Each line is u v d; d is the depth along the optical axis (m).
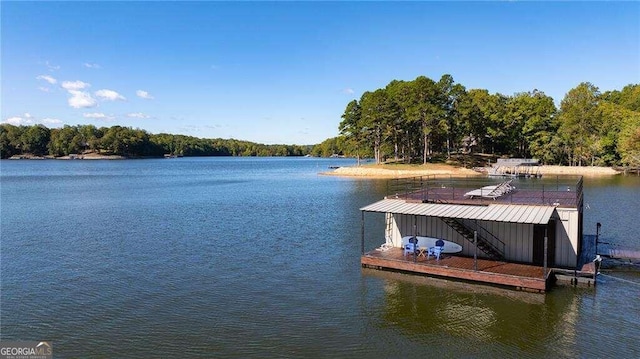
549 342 15.41
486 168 97.69
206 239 32.19
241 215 43.53
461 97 99.81
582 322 16.97
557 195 27.12
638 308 18.30
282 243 30.77
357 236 32.97
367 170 98.69
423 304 18.89
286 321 17.39
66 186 77.75
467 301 19.09
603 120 103.81
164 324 17.16
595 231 32.94
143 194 64.31
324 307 18.78
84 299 19.84
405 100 98.69
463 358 14.36
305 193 64.25
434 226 24.88
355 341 15.64
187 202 54.38
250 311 18.42
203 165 177.12
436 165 98.38
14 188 73.19
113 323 17.27
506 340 15.59
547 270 21.06
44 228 36.72
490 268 21.53
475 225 23.53
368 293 20.34
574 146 105.31
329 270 24.08
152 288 21.34
